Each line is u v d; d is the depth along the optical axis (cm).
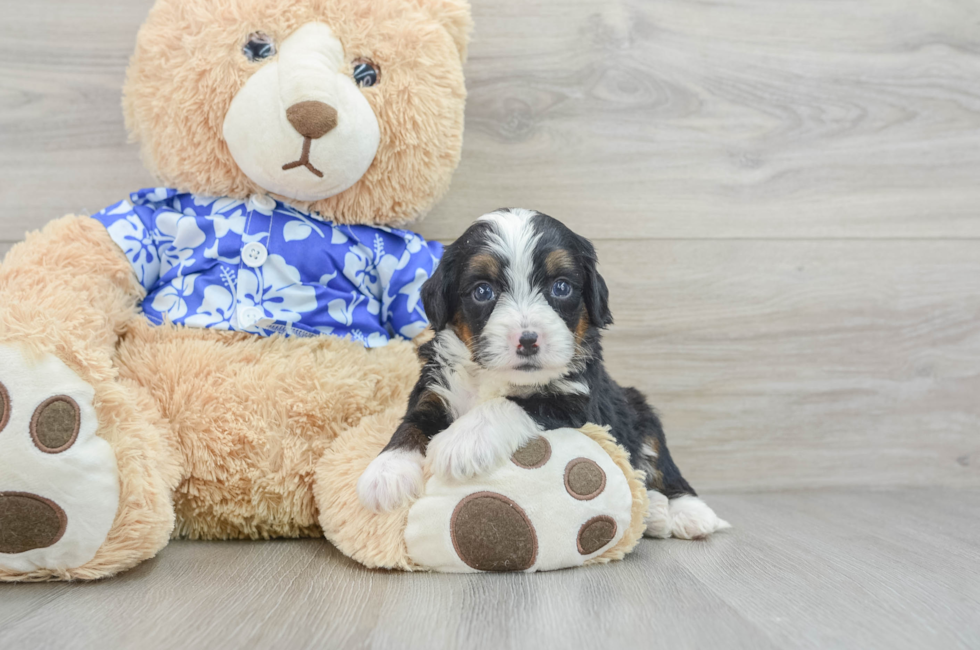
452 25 83
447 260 73
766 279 95
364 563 69
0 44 88
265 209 80
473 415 70
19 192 89
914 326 96
